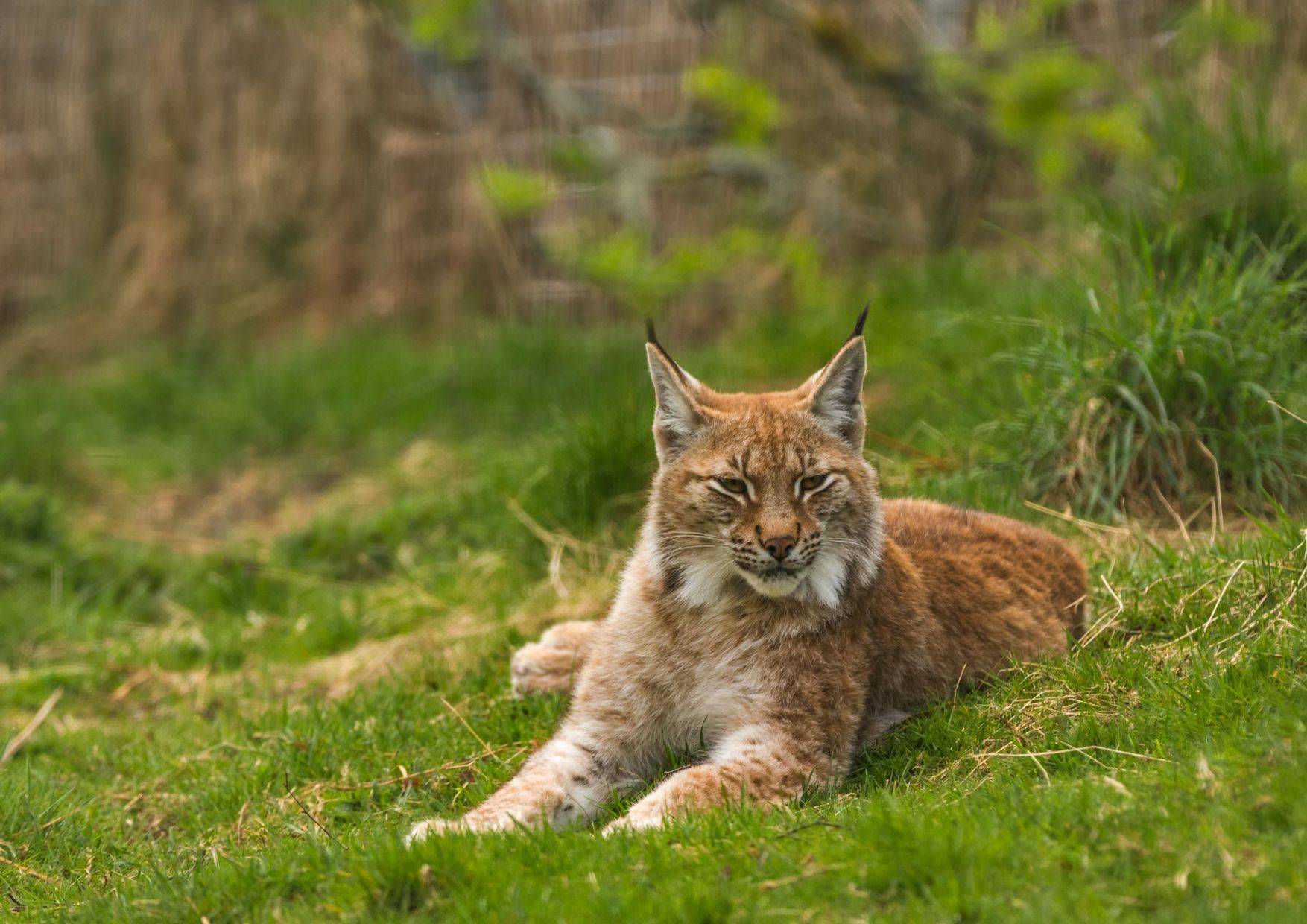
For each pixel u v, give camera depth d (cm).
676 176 1741
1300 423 1077
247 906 647
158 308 2289
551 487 1293
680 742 816
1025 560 916
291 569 1416
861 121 1852
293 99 2255
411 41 1833
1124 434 1095
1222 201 1202
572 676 944
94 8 2411
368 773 881
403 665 1097
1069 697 772
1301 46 1545
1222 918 516
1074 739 727
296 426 1825
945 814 625
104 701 1154
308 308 2198
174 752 991
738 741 763
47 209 2434
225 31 2303
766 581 772
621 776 809
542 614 1123
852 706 779
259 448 1820
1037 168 1516
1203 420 1095
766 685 775
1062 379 1137
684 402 814
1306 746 621
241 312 2209
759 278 1833
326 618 1265
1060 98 1448
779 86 1870
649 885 598
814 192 1766
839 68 1772
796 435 796
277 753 934
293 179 2253
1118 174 1465
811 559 774
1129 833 584
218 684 1155
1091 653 827
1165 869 557
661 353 823
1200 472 1092
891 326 1487
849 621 791
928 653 826
